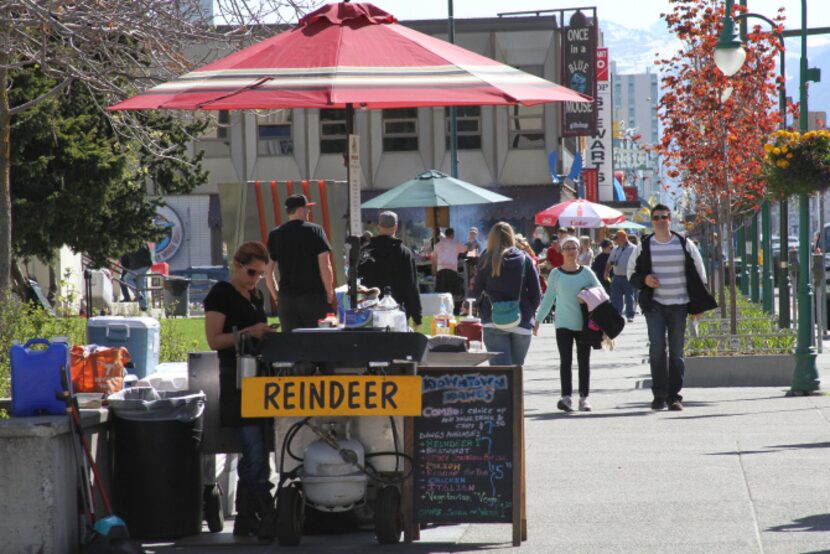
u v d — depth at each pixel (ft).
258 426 35.60
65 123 87.86
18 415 32.65
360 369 33.65
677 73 97.66
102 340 41.34
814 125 102.01
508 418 33.65
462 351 38.96
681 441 49.34
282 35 37.88
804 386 65.26
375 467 34.45
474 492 33.60
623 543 32.60
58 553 31.58
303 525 35.96
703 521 34.71
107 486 35.19
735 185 97.04
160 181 101.50
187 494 35.47
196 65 58.54
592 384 73.82
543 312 60.54
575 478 42.01
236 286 36.32
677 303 59.67
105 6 52.65
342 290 58.18
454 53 37.29
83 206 90.94
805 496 37.52
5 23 51.90
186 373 41.91
